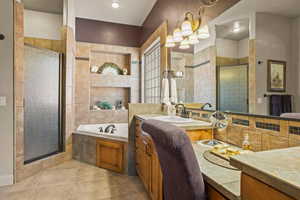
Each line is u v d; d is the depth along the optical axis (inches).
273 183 18.5
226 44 57.6
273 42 41.7
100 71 171.0
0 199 69.7
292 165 21.7
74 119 140.5
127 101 181.2
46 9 141.1
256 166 21.3
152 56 147.0
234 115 53.1
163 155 35.2
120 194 75.0
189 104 80.8
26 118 90.8
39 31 143.0
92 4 136.5
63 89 113.3
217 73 61.9
